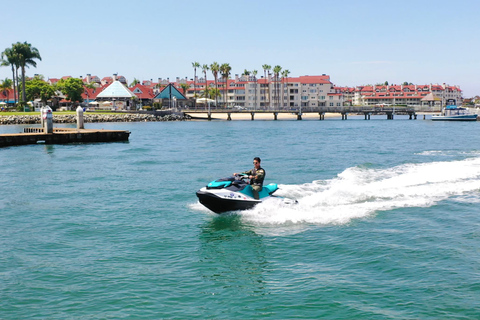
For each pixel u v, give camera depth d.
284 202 15.57
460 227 13.40
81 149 42.78
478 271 9.91
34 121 97.12
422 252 11.21
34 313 8.16
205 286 9.38
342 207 15.82
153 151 39.97
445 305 8.30
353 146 43.62
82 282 9.59
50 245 12.21
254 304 8.51
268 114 171.75
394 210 15.48
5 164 30.53
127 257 11.20
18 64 115.38
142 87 158.88
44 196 19.11
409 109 138.00
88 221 14.81
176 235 13.10
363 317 7.92
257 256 11.19
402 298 8.63
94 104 139.50
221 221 14.45
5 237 12.98
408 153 35.84
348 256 11.04
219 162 30.88
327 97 197.62
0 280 9.69
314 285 9.32
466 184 19.55
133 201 18.00
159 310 8.28
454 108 121.75
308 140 52.59
